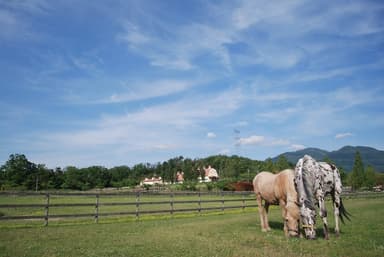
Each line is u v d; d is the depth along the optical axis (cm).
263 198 1322
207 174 10631
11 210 2523
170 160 13638
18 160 8544
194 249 923
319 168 1097
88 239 1118
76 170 9531
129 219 1900
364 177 6169
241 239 1090
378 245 962
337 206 1191
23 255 842
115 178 11625
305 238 1081
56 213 2252
